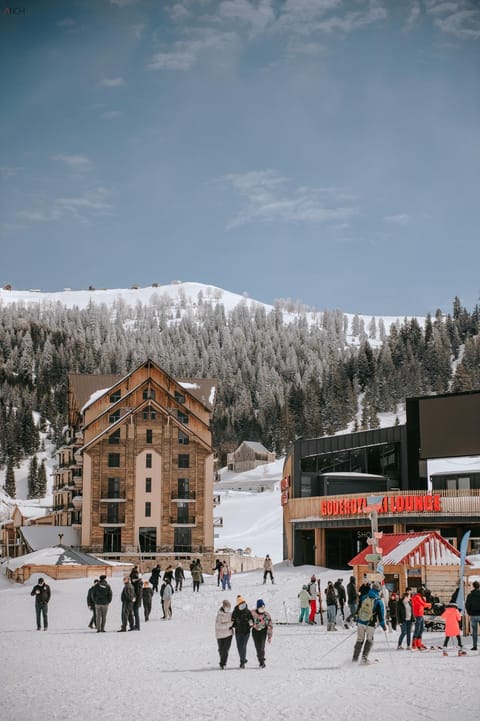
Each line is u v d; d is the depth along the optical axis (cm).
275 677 2480
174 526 10375
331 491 8469
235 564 9119
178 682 2391
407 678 2414
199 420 10681
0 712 1930
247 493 18738
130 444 10462
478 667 2617
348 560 8056
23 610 5231
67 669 2664
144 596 4497
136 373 10788
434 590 4359
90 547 10169
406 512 7206
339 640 3528
